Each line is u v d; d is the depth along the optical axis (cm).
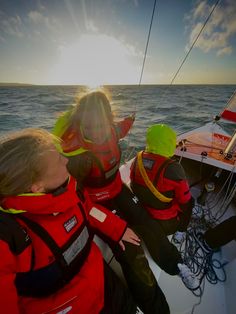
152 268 135
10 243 58
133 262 112
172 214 146
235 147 190
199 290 131
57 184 68
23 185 58
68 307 77
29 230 65
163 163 130
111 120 127
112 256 132
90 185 130
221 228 147
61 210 69
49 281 72
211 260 149
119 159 139
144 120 1110
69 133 121
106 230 111
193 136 246
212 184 198
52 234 69
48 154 60
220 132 280
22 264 62
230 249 158
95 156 118
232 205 206
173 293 129
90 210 108
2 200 60
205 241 156
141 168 138
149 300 107
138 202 147
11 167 55
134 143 673
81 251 82
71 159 114
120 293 100
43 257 67
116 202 144
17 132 61
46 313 74
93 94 116
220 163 187
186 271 140
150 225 137
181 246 160
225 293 129
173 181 129
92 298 84
